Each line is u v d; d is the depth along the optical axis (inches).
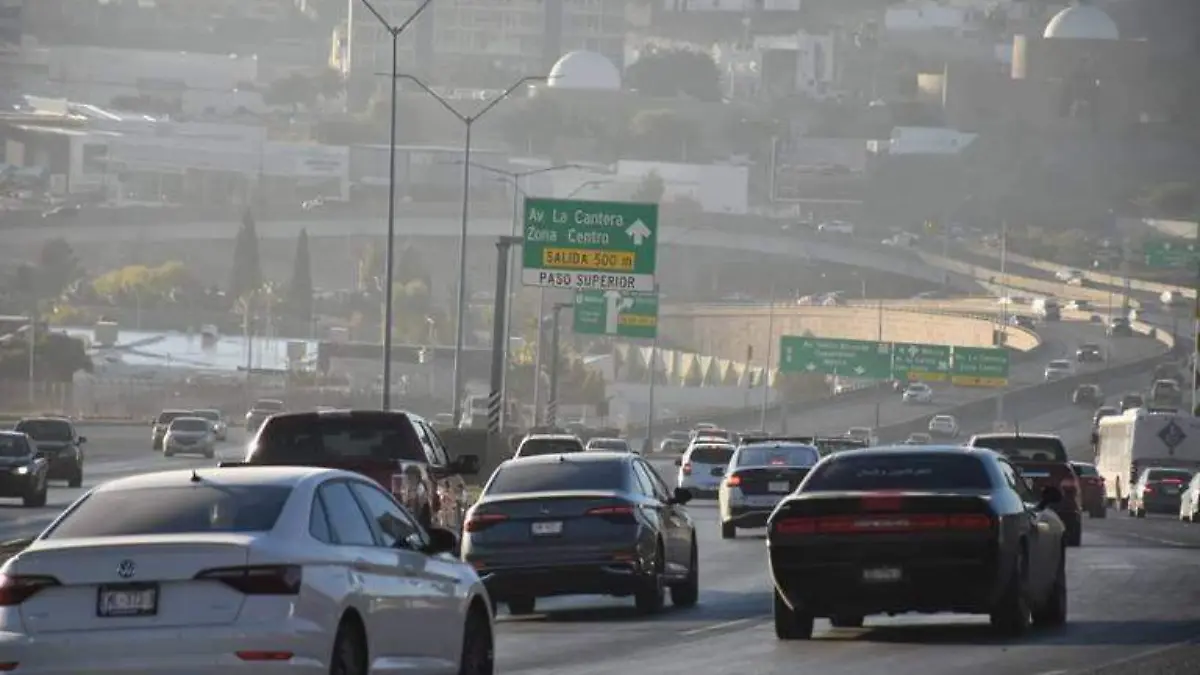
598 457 3309.5
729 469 5620.1
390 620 1824.6
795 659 2514.8
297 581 1681.8
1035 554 2797.7
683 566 3437.5
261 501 1754.4
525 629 3036.4
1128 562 4456.2
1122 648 2586.1
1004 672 2325.3
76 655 1657.2
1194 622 2974.9
